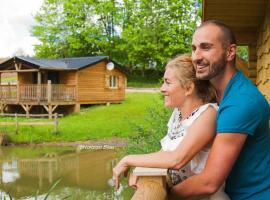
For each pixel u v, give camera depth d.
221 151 1.79
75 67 27.11
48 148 19.45
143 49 47.47
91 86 28.75
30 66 25.61
